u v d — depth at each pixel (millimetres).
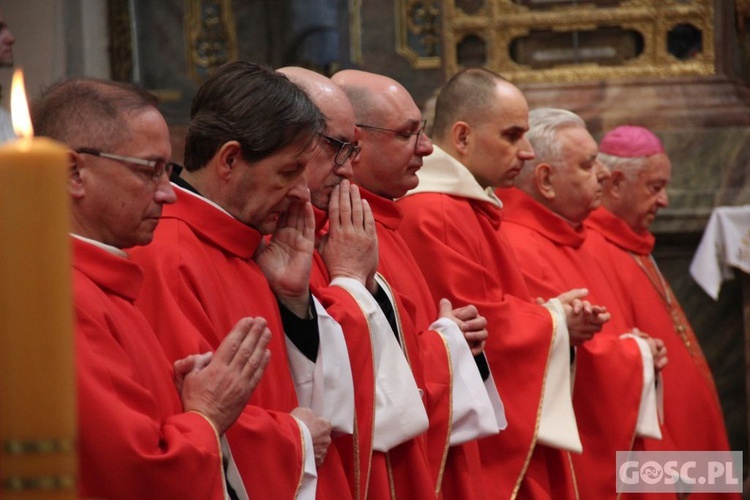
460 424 7363
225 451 5188
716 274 14133
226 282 5699
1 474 1880
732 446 14562
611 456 9797
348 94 7746
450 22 16062
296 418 5633
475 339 7781
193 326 5387
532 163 10641
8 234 1899
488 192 9508
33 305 1895
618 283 11602
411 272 7824
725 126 15078
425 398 7129
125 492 4430
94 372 4445
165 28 17125
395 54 16234
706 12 15562
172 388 4992
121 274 4855
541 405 8633
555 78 15758
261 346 5121
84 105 4734
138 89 4926
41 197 1915
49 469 1879
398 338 6973
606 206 12188
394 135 7668
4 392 1885
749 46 15805
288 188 5840
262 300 5863
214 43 17469
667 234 14633
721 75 15477
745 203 14750
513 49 15992
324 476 6012
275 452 5332
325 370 6074
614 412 9805
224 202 5812
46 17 13547
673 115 15211
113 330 4711
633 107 15367
